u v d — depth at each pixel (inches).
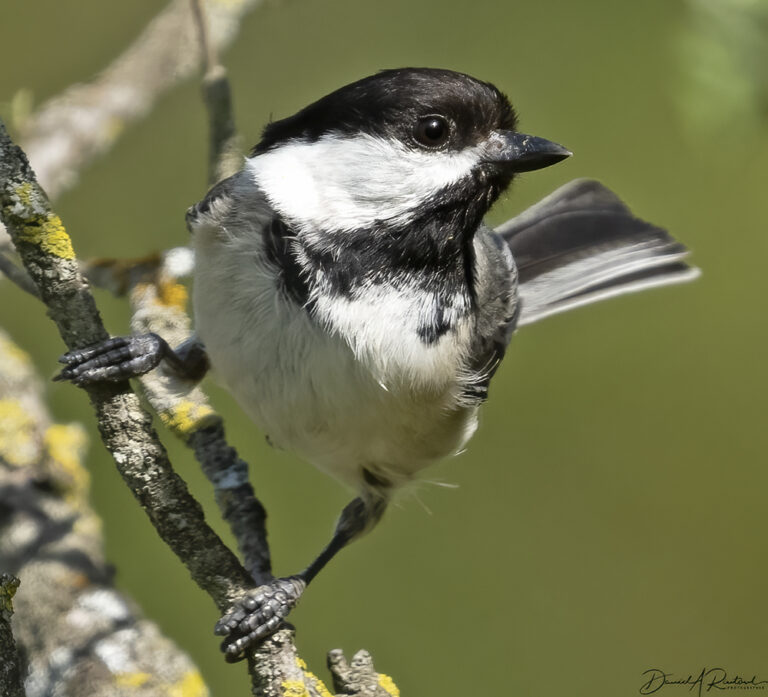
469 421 280.5
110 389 214.2
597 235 374.6
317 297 242.1
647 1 455.5
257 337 247.6
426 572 406.9
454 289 255.4
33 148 343.6
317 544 377.7
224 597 220.1
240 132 340.2
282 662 221.1
